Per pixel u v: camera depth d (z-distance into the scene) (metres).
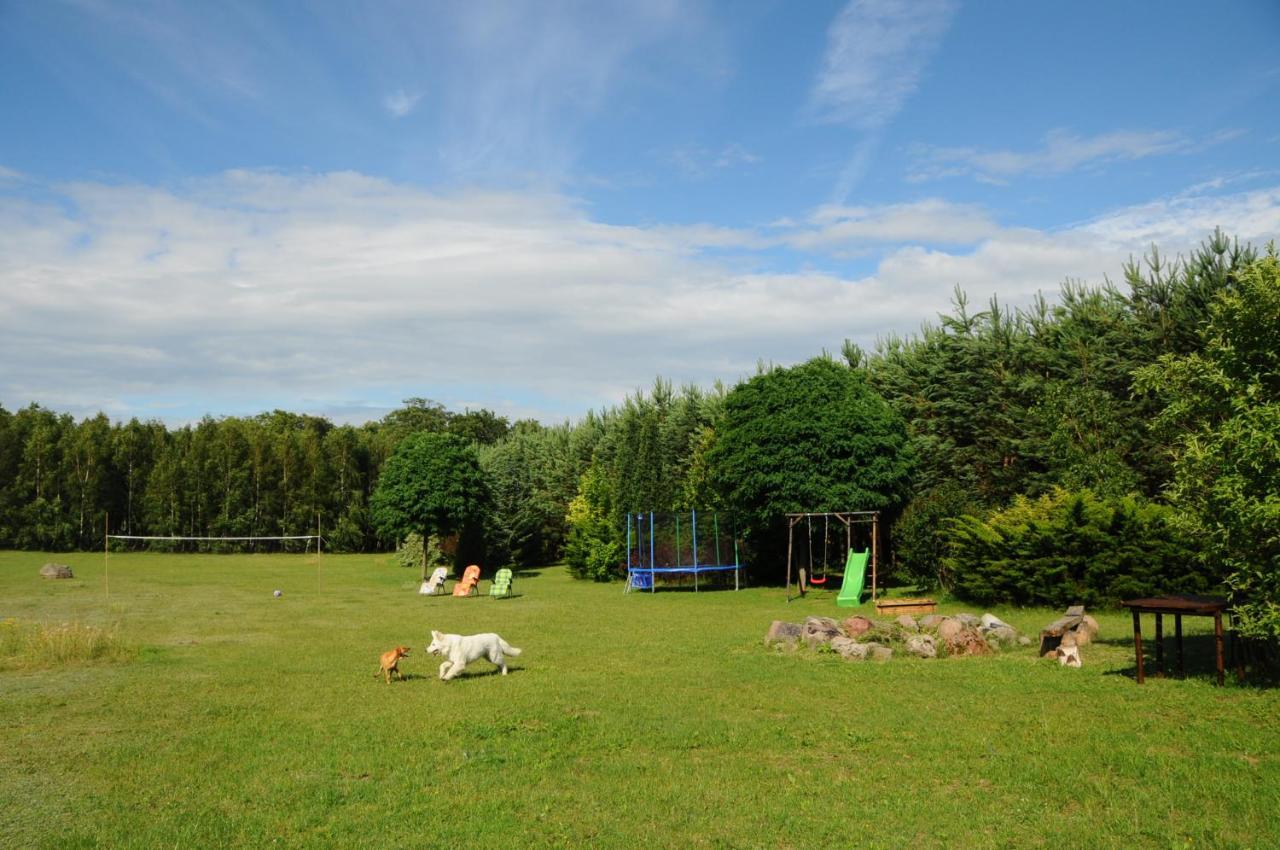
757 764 8.34
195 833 6.71
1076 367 27.88
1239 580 10.08
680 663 14.57
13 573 40.44
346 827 6.80
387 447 68.75
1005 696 10.74
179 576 39.94
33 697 12.16
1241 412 10.07
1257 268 10.47
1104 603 19.06
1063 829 6.37
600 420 49.81
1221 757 7.69
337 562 51.50
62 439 61.09
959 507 25.66
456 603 27.94
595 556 37.28
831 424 29.30
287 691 12.57
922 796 7.23
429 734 9.73
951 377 31.75
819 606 24.94
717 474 32.19
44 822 7.05
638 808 7.13
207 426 65.50
